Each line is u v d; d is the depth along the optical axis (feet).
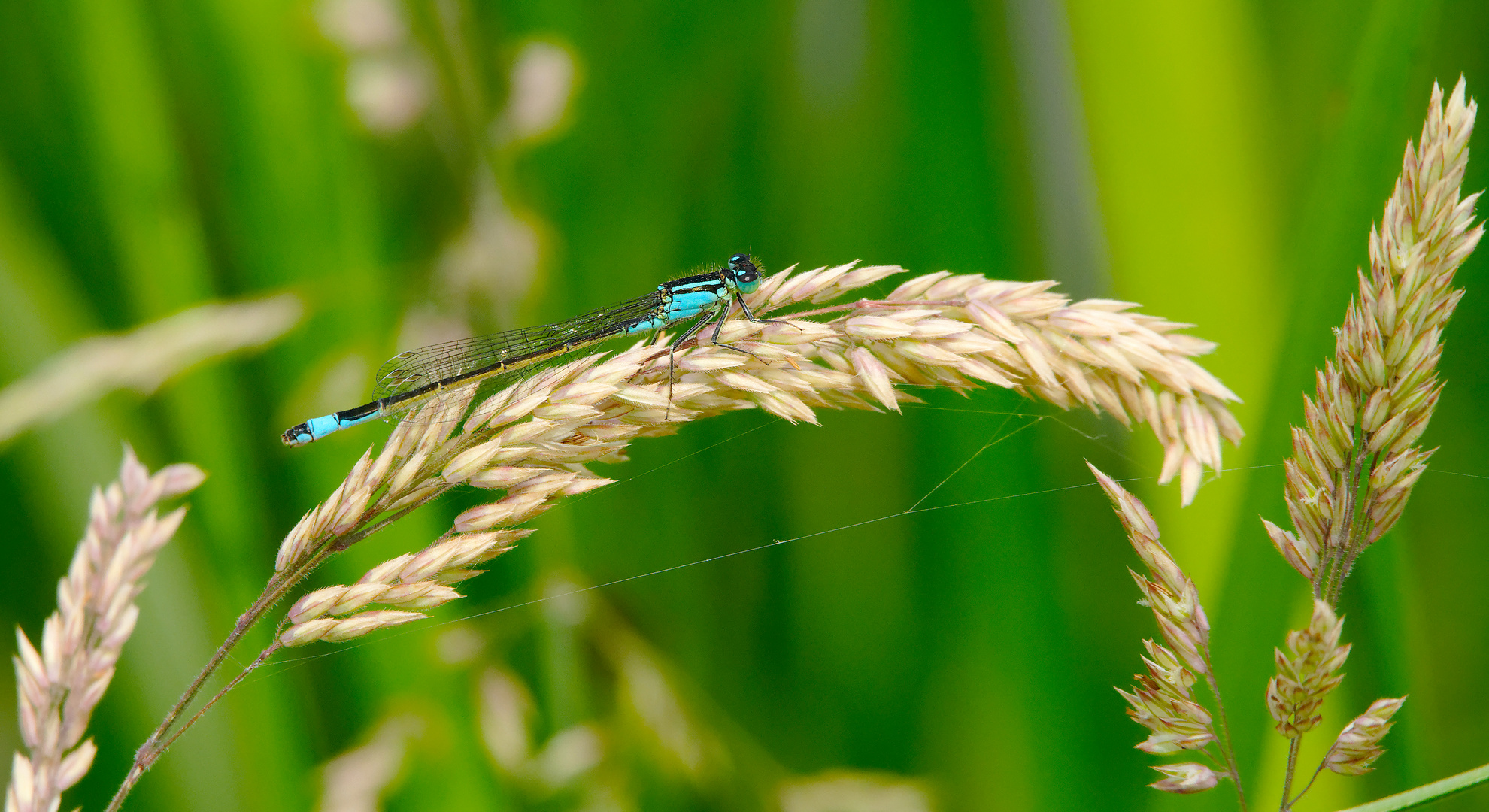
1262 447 1.87
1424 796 1.82
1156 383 1.85
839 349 1.85
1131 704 1.82
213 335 1.89
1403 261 1.81
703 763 1.89
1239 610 1.86
